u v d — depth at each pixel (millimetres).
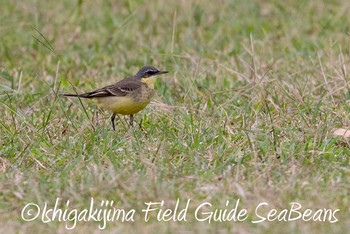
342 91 15625
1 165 12422
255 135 13172
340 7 22953
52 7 23281
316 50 18875
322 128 13453
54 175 11883
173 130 13727
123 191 11164
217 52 19188
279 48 19453
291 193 11016
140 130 13734
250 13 22844
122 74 17859
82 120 14430
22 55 19516
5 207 10922
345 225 10383
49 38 20688
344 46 18906
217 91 15789
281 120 13969
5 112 14875
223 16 22516
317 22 21766
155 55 18938
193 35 20938
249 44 19609
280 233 10164
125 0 23719
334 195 11016
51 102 15898
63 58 19094
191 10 22594
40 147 13094
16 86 16844
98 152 12555
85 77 17641
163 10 22906
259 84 14797
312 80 16375
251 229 10281
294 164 11938
